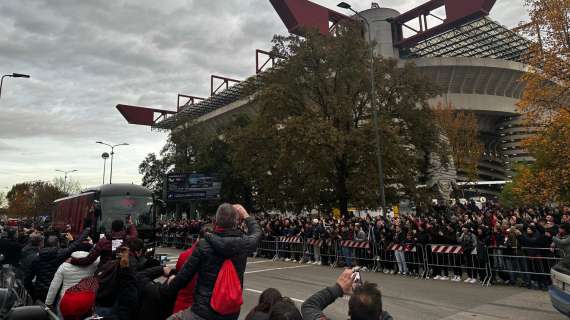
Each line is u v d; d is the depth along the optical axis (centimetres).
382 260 1492
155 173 5316
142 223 1766
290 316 233
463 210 2219
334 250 1684
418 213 2633
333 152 2308
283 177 2628
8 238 1024
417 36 8244
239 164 2784
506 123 10550
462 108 9312
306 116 2355
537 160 2667
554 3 1922
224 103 9850
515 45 9119
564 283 666
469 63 9119
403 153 2408
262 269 1609
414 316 808
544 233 1113
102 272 415
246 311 886
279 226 2108
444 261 1309
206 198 3516
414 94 2652
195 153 4819
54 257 664
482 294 1032
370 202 2452
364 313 212
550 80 2005
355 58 2548
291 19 7788
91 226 1700
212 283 308
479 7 7262
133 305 404
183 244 2802
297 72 2605
